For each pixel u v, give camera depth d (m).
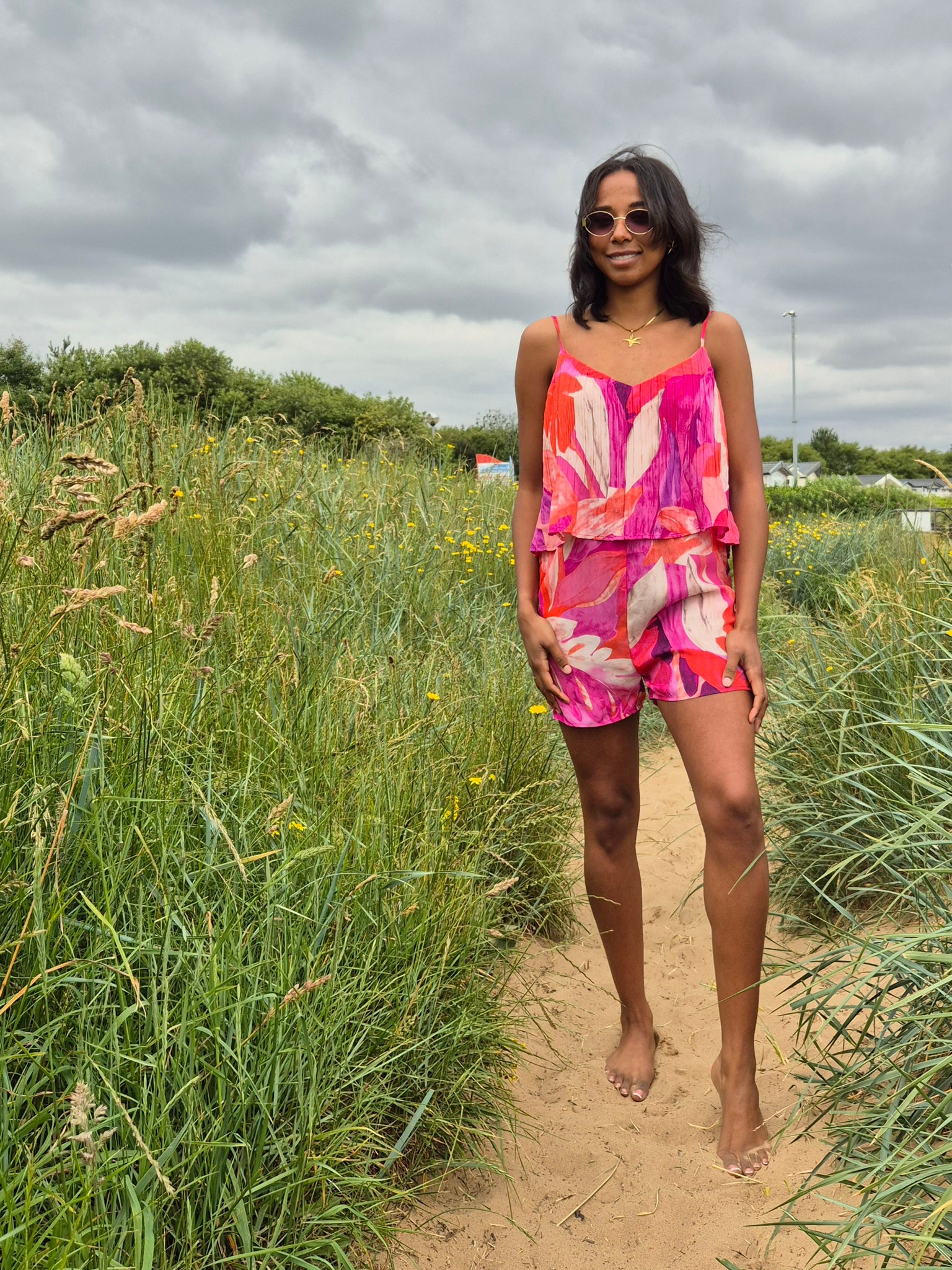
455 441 22.05
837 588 4.13
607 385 2.17
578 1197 1.90
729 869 2.04
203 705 2.23
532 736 3.31
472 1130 1.92
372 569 4.75
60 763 1.82
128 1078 1.49
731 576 2.23
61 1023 1.52
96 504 1.96
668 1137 2.09
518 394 2.38
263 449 5.47
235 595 3.16
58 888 1.59
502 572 6.21
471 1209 1.85
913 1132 1.62
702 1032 2.51
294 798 2.19
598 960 2.93
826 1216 1.76
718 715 2.08
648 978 2.81
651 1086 2.28
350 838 2.06
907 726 1.99
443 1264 1.70
